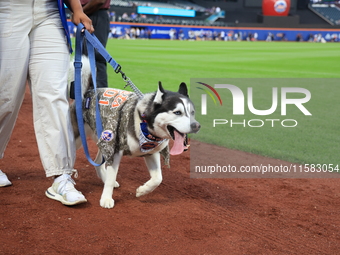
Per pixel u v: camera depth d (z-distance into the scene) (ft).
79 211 11.24
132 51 83.56
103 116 11.72
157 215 11.29
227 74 48.60
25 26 11.10
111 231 10.09
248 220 11.27
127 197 12.68
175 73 47.96
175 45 114.52
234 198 13.01
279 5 163.63
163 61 63.62
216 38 162.81
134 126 11.07
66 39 11.78
